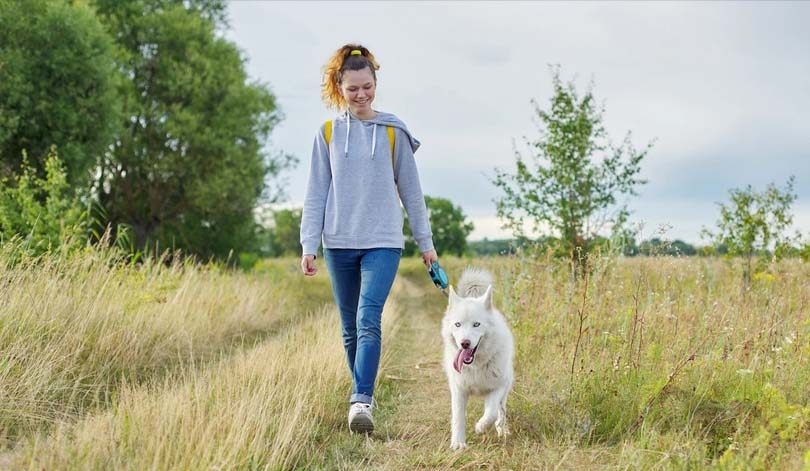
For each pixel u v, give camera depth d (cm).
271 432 418
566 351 614
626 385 497
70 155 1980
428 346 948
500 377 462
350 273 488
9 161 1967
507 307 862
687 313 652
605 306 689
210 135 2764
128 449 370
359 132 479
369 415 458
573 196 1226
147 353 688
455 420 456
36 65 2005
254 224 3191
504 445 441
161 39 2839
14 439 420
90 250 848
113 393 539
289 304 1363
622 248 862
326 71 498
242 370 569
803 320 611
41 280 685
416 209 493
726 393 480
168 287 924
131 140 2742
